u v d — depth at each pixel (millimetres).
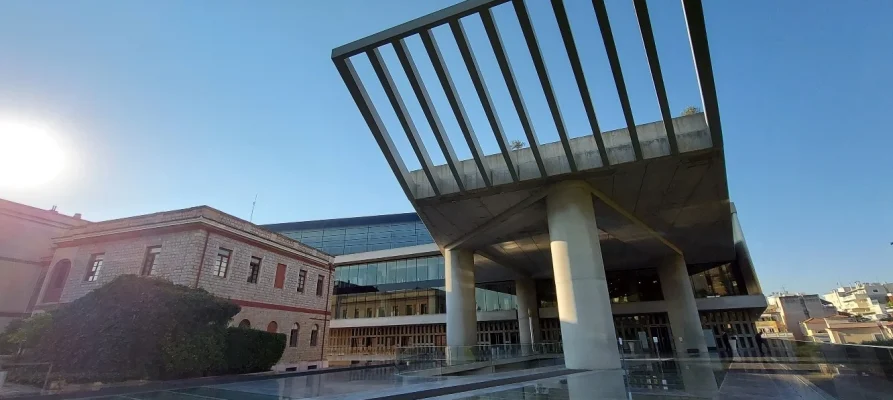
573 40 14117
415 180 22141
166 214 21516
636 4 12656
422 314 45469
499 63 15359
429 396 10281
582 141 19000
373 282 49812
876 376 8469
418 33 14945
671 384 11414
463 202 21781
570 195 18922
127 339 13945
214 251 21047
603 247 30281
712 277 39750
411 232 55812
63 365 13570
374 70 16391
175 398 10617
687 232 27781
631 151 17750
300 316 26750
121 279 15586
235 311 18031
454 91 16781
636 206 22391
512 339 41906
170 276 19734
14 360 14281
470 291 27750
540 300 42188
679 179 19094
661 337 35594
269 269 24672
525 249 30531
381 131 18891
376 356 45250
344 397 9172
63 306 15430
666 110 15352
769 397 8609
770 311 82312
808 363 17672
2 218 27703
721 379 12352
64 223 31078
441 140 18797
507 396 9688
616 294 39656
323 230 59656
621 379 13062
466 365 18156
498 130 17766
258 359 18844
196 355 15281
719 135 15875
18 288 27484
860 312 91188
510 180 19656
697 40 12836
